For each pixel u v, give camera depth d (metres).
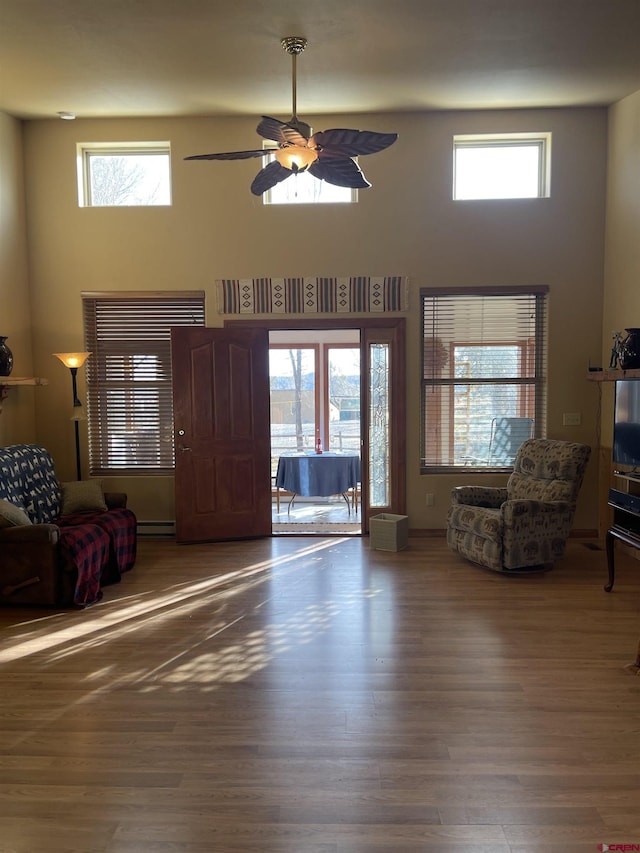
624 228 5.29
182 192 5.71
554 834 2.03
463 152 5.72
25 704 2.88
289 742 2.55
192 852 1.97
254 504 5.87
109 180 5.85
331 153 3.40
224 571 4.88
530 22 3.89
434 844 1.99
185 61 4.40
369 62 4.45
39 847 2.00
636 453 4.16
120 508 5.16
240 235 5.74
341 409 8.45
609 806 2.16
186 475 5.66
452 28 3.95
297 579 4.66
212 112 5.46
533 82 4.87
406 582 4.57
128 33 3.98
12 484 4.56
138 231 5.76
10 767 2.41
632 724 2.67
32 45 4.13
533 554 4.65
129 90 4.94
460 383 5.85
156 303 5.85
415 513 5.91
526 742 2.54
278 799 2.21
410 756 2.45
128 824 2.10
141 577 4.75
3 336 4.91
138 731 2.64
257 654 3.38
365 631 3.68
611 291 5.54
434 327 5.82
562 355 5.75
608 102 5.36
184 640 3.57
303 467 6.85
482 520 4.74
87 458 5.93
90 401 5.93
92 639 3.60
